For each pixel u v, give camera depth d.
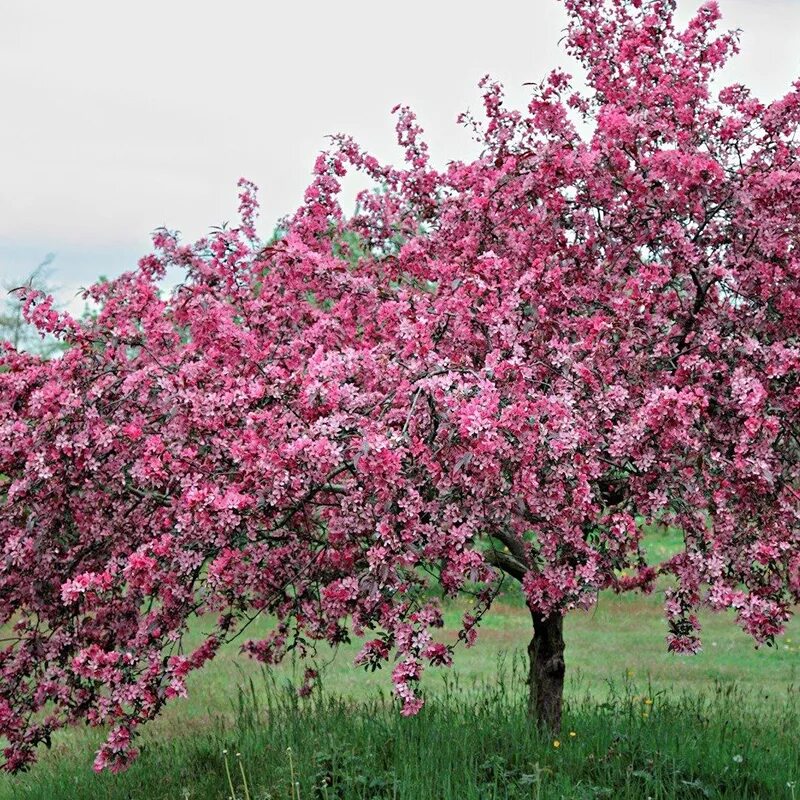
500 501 5.82
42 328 6.96
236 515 5.68
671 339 7.11
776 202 7.05
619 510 6.18
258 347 7.33
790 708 10.12
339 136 9.27
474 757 6.90
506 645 14.91
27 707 6.54
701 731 7.78
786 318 7.09
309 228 8.83
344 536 6.35
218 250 8.41
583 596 5.95
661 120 7.57
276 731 8.06
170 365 7.04
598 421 6.21
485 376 5.80
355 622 6.00
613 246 7.35
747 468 5.87
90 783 7.69
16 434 6.32
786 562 6.36
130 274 8.32
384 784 6.41
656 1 8.41
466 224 7.70
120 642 6.80
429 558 5.73
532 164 7.26
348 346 7.51
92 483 6.55
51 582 6.77
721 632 16.05
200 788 7.14
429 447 5.75
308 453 5.49
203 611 6.65
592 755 6.94
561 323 6.88
